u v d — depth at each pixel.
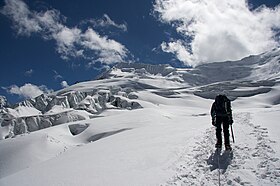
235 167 9.24
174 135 16.34
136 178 9.76
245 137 12.74
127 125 60.91
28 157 49.12
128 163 11.86
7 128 108.31
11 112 173.62
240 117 19.97
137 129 23.22
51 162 15.85
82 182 10.23
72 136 62.53
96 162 12.98
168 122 26.59
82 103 174.00
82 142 58.06
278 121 16.20
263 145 10.95
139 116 69.56
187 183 8.74
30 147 52.16
